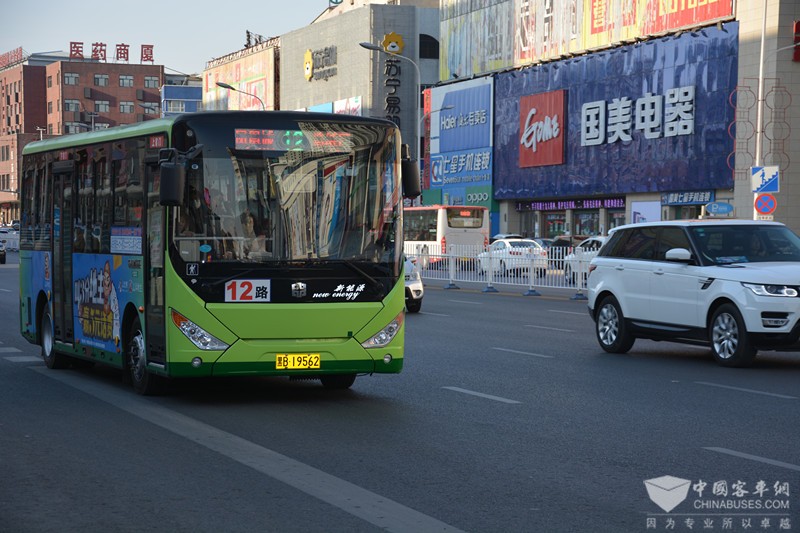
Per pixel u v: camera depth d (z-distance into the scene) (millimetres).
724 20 47594
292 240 11102
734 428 9820
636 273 16297
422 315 24656
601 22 55625
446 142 70375
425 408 11047
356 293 11266
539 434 9484
